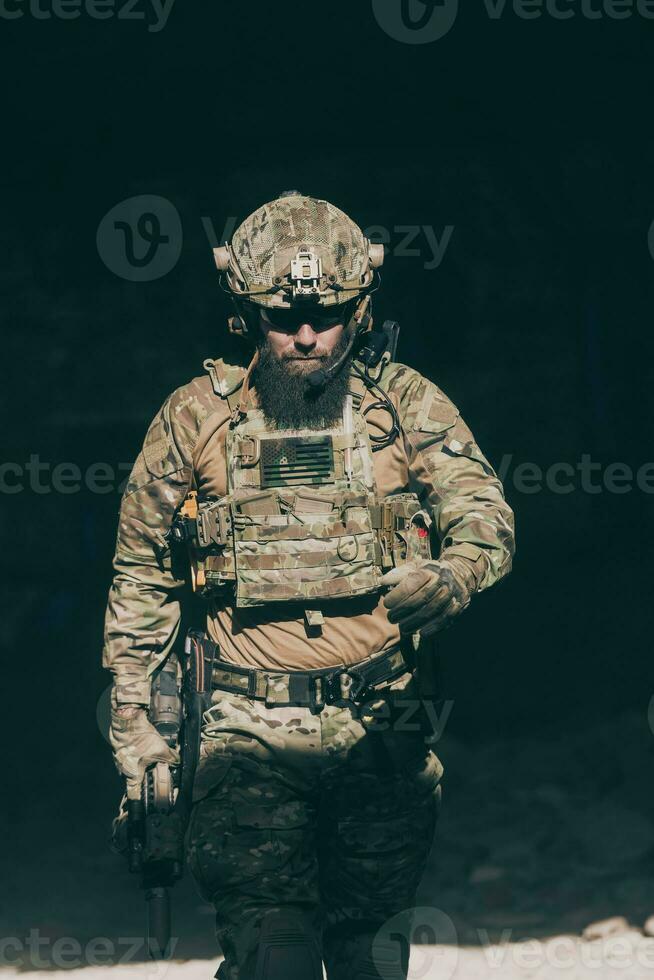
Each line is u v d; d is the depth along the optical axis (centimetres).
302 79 1803
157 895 551
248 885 528
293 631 551
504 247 1948
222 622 567
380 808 547
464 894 1024
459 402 1953
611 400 1942
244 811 535
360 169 1950
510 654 1669
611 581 1797
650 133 1878
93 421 2008
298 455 554
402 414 567
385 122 1897
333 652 550
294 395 557
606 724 1452
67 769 1498
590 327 1950
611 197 1911
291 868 534
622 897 990
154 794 539
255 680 550
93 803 1393
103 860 1199
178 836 550
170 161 1973
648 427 1931
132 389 2008
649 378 1933
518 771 1366
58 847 1247
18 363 2012
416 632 524
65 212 2003
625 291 1936
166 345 2008
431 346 1958
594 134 1903
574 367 1947
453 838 1182
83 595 1952
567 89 1817
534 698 1562
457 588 507
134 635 569
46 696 1695
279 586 545
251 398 566
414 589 496
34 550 2002
